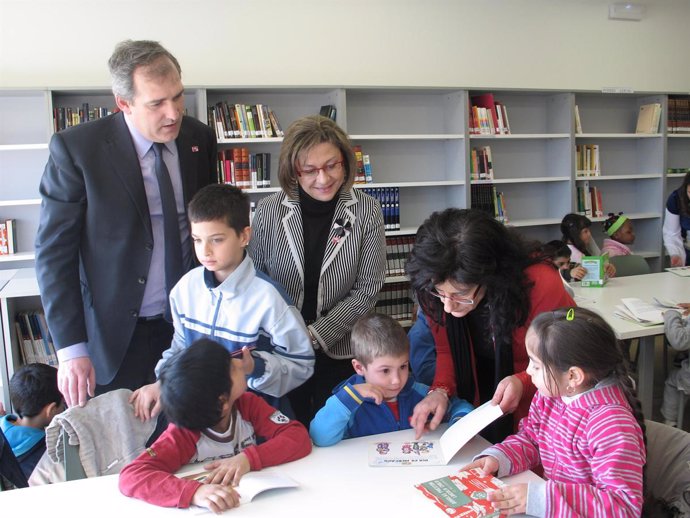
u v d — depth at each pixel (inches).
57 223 69.4
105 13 159.8
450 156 190.4
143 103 65.0
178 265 74.8
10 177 156.5
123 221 71.1
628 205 225.3
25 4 153.9
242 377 56.0
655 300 128.1
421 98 191.2
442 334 69.8
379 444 59.6
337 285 79.0
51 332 69.1
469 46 196.1
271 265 79.1
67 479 58.7
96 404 62.1
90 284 72.3
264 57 174.7
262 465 54.4
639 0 213.6
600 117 218.7
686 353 147.2
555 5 204.8
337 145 73.6
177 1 165.2
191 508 48.3
